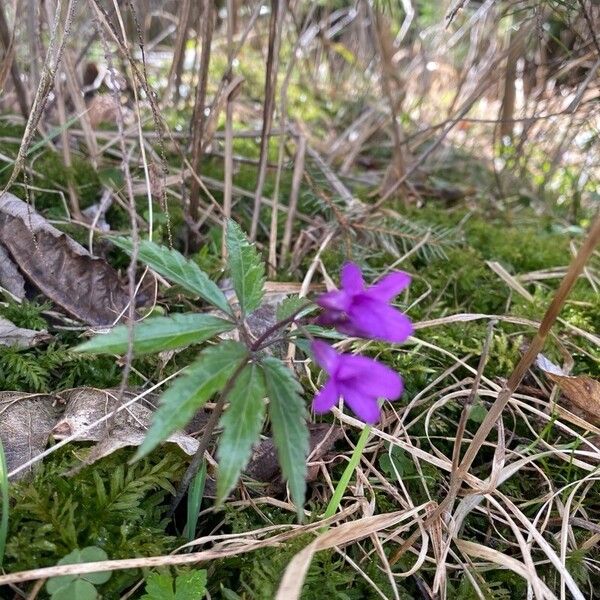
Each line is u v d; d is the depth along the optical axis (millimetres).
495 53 448
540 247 370
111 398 210
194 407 139
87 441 197
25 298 252
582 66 375
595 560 202
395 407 241
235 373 150
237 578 182
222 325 159
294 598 148
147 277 272
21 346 234
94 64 466
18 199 262
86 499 180
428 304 309
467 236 375
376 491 211
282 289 283
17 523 171
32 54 312
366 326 153
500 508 202
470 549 192
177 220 329
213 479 199
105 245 297
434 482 217
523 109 394
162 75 536
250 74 583
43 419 207
